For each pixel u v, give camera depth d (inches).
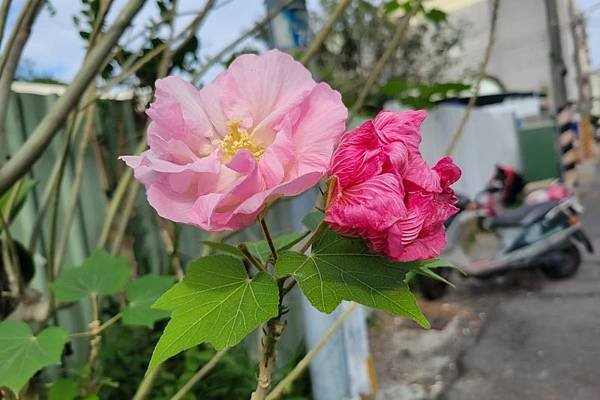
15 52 61.1
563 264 238.5
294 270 31.6
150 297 67.9
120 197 89.4
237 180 29.6
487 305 218.7
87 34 89.0
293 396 125.5
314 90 32.6
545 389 148.4
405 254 31.2
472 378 157.8
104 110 126.6
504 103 560.1
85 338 122.7
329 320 117.5
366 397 129.0
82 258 125.0
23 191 84.8
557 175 477.7
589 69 924.0
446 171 33.1
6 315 71.6
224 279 32.4
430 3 176.7
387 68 455.8
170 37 83.4
